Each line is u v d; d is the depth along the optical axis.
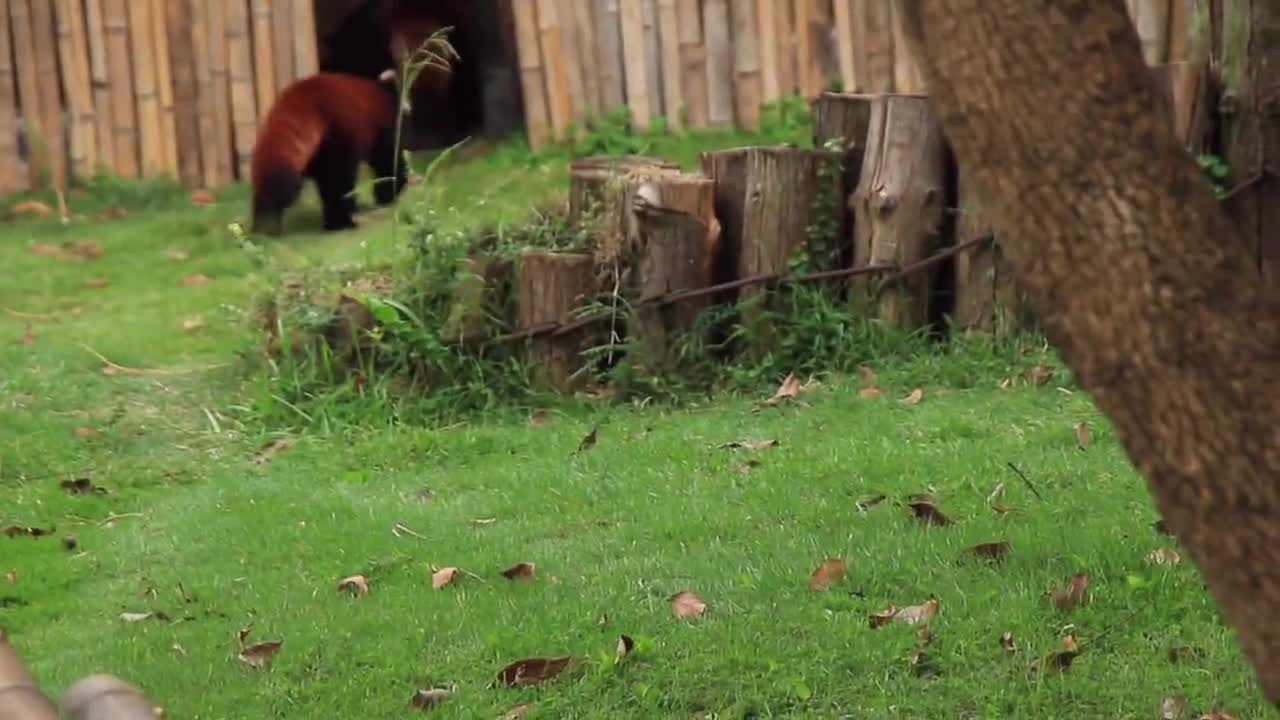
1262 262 7.84
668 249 8.09
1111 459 6.70
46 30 12.51
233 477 7.33
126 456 7.76
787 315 8.19
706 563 5.82
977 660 4.93
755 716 4.76
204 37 12.59
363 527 6.50
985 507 6.22
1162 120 2.81
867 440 7.11
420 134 13.43
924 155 8.23
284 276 8.90
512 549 6.13
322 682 5.11
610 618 5.39
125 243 11.41
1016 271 3.03
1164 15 11.20
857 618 5.27
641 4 12.29
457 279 8.21
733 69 12.30
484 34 13.01
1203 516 2.77
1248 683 4.68
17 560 6.45
